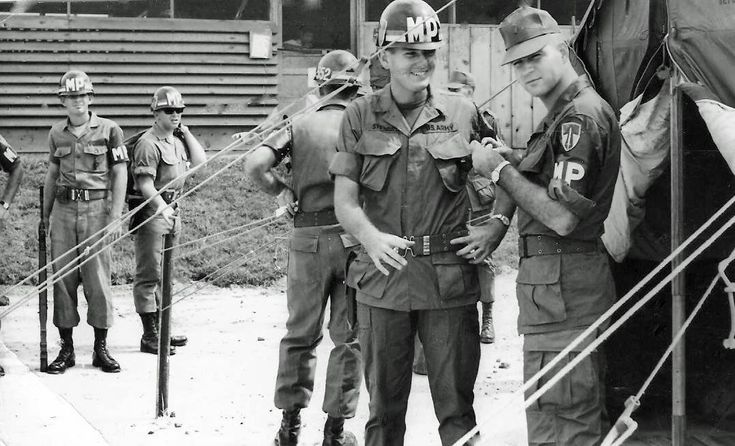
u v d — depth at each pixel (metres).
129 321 9.96
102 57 13.84
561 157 4.36
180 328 9.56
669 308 5.79
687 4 4.62
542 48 4.46
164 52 14.04
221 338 9.16
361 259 4.80
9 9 8.24
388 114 4.74
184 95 14.13
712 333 5.82
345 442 5.97
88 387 7.61
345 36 14.69
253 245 11.92
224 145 14.29
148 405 7.09
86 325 9.80
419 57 4.63
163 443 6.27
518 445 5.71
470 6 14.91
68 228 8.30
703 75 4.58
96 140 8.44
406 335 4.71
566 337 4.45
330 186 5.83
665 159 5.15
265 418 6.77
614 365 5.81
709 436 5.63
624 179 5.25
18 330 9.57
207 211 12.41
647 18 5.04
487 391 7.13
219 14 14.27
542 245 4.53
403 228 4.69
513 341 8.80
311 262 5.84
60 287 8.25
